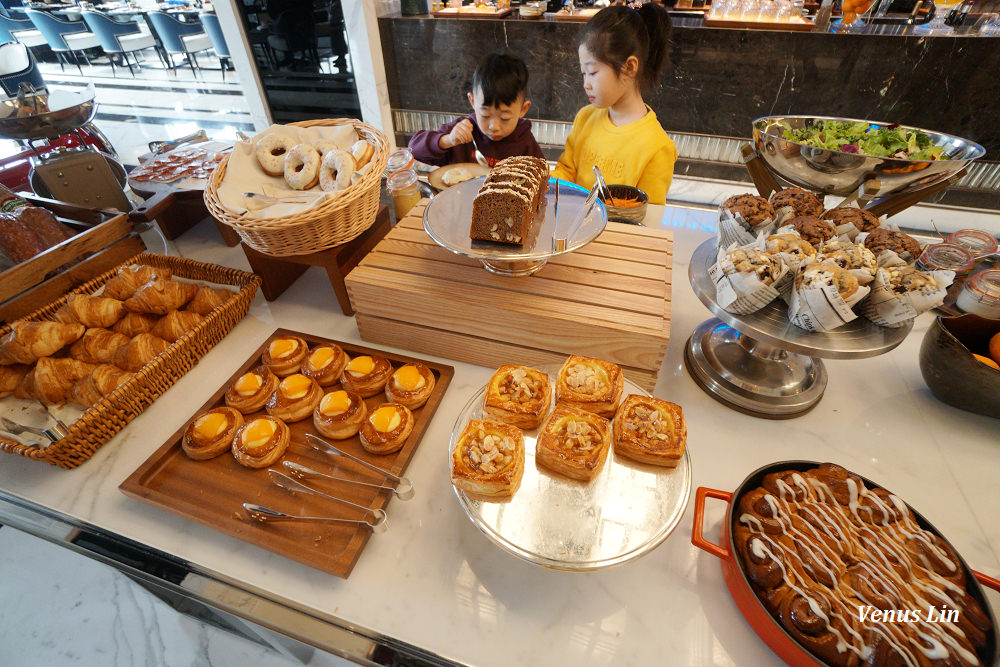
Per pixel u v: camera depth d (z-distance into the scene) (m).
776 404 0.98
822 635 0.58
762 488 0.73
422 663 0.67
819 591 0.61
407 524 0.82
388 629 0.70
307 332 1.22
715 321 1.16
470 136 2.13
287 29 3.47
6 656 1.56
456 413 1.01
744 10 3.04
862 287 0.81
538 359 1.07
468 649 0.68
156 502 0.82
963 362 0.91
